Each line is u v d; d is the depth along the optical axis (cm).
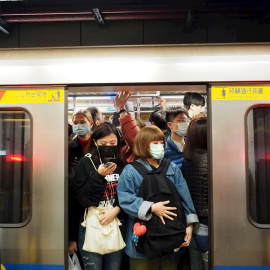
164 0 460
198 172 256
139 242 235
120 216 255
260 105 246
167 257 244
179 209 237
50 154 248
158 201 233
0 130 254
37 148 248
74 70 250
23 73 252
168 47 254
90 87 257
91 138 260
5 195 251
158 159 251
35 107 251
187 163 267
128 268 282
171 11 462
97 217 245
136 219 237
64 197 245
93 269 248
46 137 249
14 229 246
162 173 243
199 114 330
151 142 242
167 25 545
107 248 240
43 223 245
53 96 250
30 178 247
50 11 468
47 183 246
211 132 245
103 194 246
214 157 244
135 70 249
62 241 244
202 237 253
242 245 241
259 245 241
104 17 473
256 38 540
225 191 243
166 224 229
